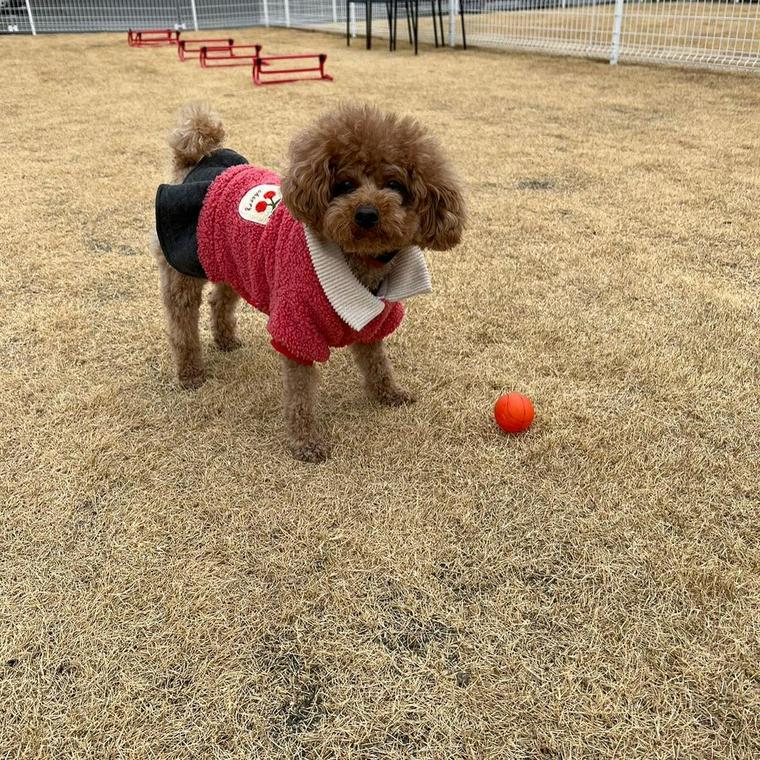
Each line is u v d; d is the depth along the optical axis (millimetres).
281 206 672
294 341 633
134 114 2025
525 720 444
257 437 714
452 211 631
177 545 581
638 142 1675
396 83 2434
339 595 532
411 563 560
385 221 573
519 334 884
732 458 665
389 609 522
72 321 923
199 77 2633
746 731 433
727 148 1609
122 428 724
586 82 2402
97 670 479
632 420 719
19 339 881
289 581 546
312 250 617
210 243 707
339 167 602
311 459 674
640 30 3135
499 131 1789
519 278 1024
